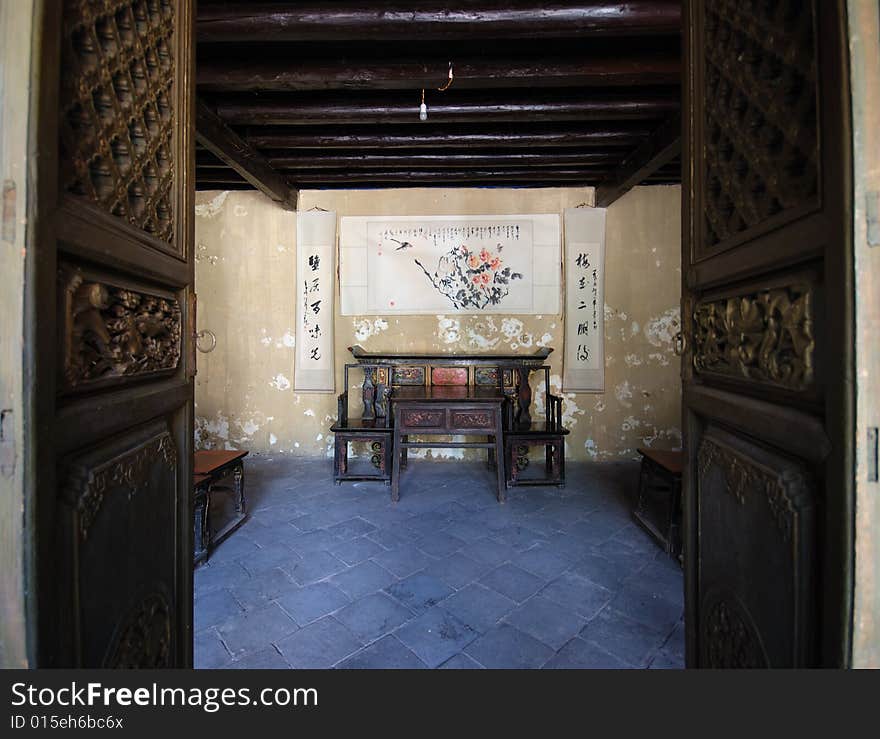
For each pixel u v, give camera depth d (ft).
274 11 5.89
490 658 5.04
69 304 1.99
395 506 9.65
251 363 13.26
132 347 2.56
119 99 2.49
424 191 12.91
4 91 1.69
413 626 5.62
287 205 12.64
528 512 9.33
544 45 6.98
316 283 13.03
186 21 3.29
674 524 7.37
